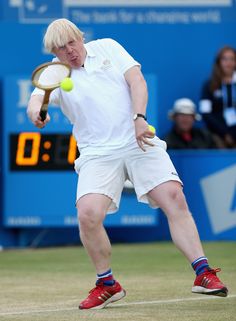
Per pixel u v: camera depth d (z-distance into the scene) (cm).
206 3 2834
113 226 2566
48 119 1344
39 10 2692
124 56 1352
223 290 1313
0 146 2591
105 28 2762
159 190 1340
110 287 1376
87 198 1338
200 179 2591
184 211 1344
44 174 2519
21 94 2516
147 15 2797
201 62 2847
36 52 2689
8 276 1895
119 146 1343
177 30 2822
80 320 1258
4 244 2608
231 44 2858
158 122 2830
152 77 2539
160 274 1875
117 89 1348
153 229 2691
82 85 1345
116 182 1350
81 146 1369
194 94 2852
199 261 1327
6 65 2678
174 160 2597
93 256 1369
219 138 2730
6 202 2527
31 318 1292
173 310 1341
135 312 1327
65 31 1331
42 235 2633
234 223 2594
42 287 1698
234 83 2744
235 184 2586
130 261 2148
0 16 2683
